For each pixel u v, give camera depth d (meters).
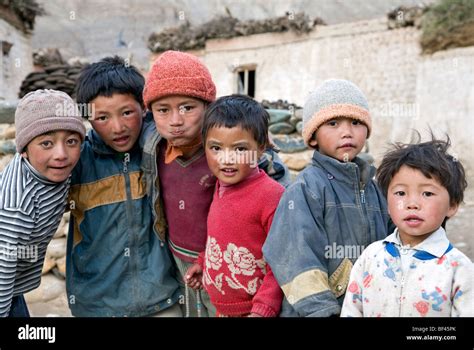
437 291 1.07
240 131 1.23
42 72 4.46
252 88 8.48
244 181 1.30
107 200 1.48
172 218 1.48
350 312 1.16
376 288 1.13
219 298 1.35
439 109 7.15
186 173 1.44
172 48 7.86
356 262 1.19
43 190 1.33
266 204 1.28
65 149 1.30
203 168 1.44
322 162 1.29
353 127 1.27
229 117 1.23
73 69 4.45
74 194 1.49
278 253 1.20
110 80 1.39
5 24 6.72
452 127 7.03
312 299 1.13
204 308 1.61
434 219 1.09
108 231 1.49
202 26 8.16
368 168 1.30
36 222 1.32
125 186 1.49
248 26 8.12
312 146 1.35
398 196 1.13
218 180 1.39
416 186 1.09
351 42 7.69
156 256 1.52
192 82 1.33
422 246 1.11
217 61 8.28
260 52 8.16
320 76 7.86
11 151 2.72
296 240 1.18
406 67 7.38
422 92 7.27
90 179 1.49
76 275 1.55
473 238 3.36
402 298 1.10
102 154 1.50
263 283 1.27
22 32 7.24
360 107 1.27
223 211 1.31
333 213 1.24
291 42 8.01
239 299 1.33
